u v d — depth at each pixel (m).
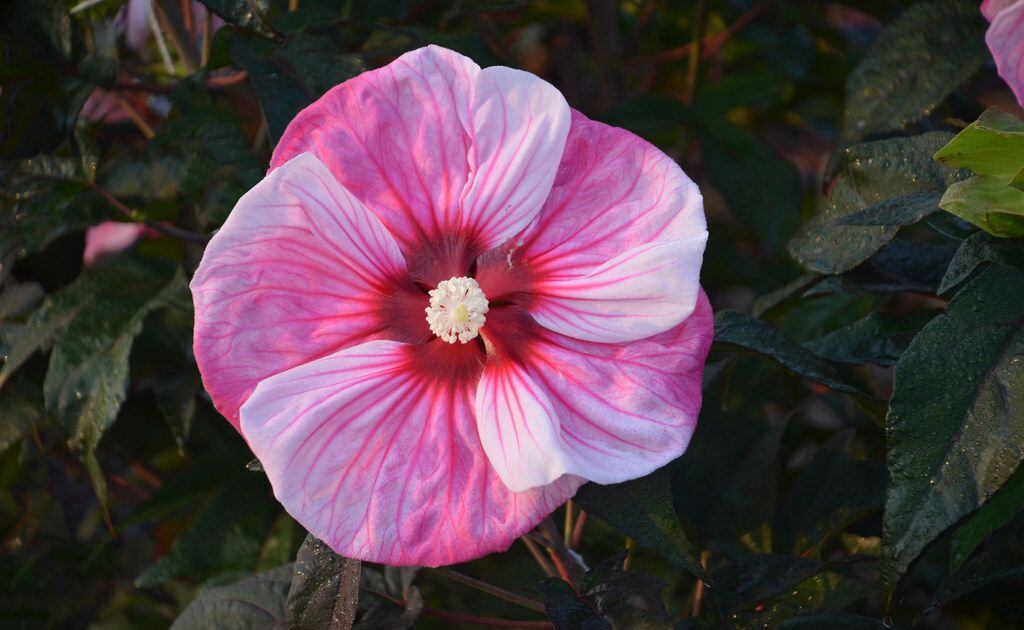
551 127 0.94
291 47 1.02
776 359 0.97
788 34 1.39
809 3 1.35
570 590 0.96
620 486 0.92
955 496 0.90
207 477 1.20
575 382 0.94
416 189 0.95
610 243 0.94
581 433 0.93
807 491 1.09
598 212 0.95
